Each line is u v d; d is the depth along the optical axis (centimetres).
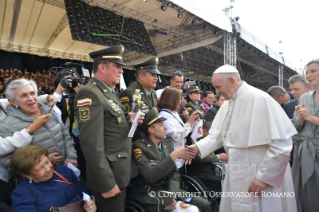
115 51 203
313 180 223
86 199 172
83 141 177
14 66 970
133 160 221
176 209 213
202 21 866
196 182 280
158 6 758
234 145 183
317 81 221
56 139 208
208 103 492
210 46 1227
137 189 222
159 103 282
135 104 214
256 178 168
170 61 1288
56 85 278
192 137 302
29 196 167
